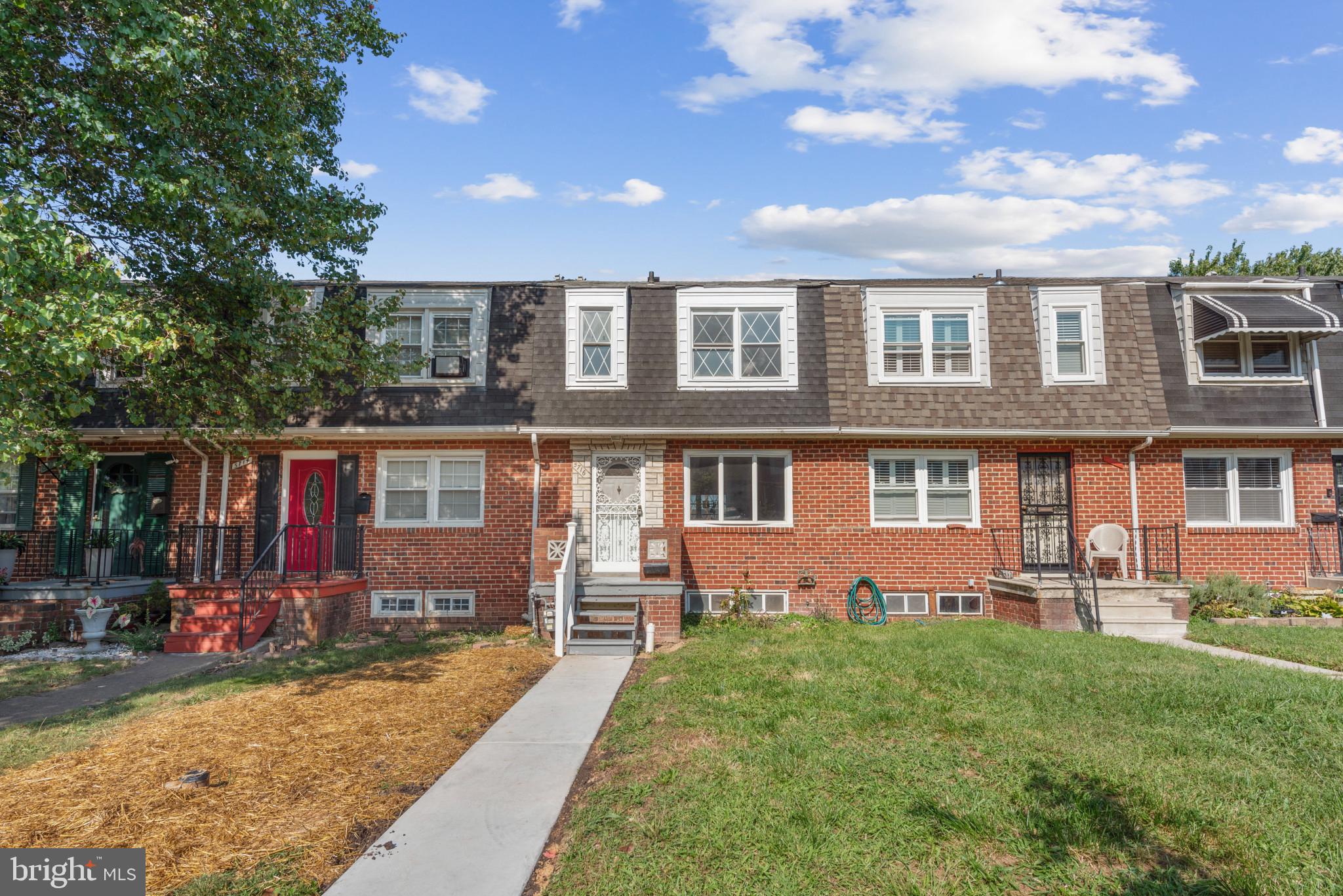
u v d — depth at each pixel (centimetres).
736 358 1499
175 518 1464
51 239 729
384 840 509
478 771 641
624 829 507
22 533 1442
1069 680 866
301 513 1477
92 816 545
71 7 828
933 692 830
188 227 1007
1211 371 1502
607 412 1449
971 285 1536
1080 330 1498
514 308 1541
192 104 961
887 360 1505
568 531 1280
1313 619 1273
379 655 1150
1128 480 1463
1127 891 420
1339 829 488
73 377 775
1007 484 1470
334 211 1133
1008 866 449
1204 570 1443
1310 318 1407
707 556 1462
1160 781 561
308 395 1212
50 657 1155
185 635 1202
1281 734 672
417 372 1485
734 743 671
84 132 819
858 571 1457
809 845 473
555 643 1178
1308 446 1462
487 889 444
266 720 793
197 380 1116
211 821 538
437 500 1477
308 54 1104
